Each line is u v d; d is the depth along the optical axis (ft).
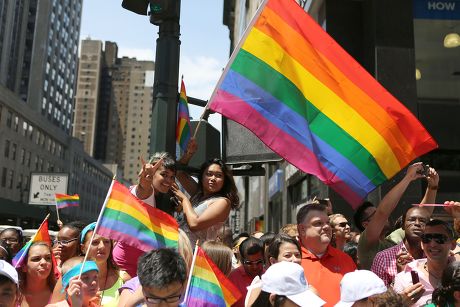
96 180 345.31
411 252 15.62
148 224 13.66
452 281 11.41
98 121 598.34
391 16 34.17
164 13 17.06
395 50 33.83
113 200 13.56
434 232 13.73
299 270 10.88
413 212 15.75
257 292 13.05
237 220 147.13
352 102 16.72
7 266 11.34
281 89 16.92
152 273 8.85
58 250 19.66
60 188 54.49
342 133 16.58
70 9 336.49
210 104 16.88
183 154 18.39
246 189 127.54
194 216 15.40
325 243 14.05
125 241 13.30
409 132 16.40
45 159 246.68
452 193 34.96
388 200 15.72
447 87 36.17
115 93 641.40
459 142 35.55
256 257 16.40
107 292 14.90
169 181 15.49
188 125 18.88
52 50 299.38
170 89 17.03
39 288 15.52
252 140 18.03
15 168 211.00
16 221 139.64
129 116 638.12
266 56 17.13
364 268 16.34
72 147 283.18
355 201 16.30
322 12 37.55
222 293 13.03
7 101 196.24
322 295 13.46
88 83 588.50
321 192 37.47
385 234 21.03
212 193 16.90
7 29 256.93
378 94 16.66
